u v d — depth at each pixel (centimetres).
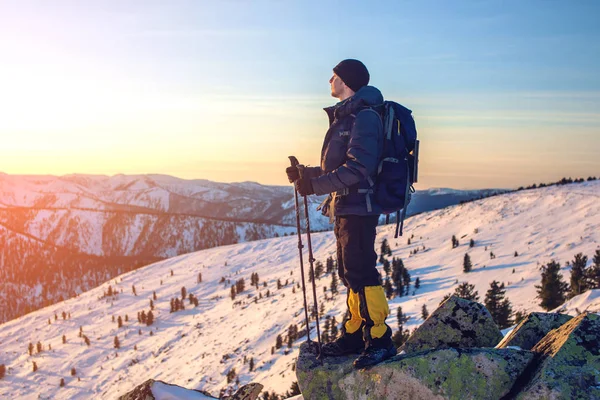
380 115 437
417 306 14400
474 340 537
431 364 398
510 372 379
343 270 471
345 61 459
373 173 439
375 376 418
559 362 351
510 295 14050
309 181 437
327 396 445
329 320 10919
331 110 455
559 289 7556
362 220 448
